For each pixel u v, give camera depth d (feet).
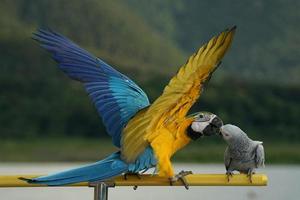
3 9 279.69
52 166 158.61
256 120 197.36
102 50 284.41
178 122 18.12
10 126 195.62
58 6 287.89
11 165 161.68
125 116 19.29
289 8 458.50
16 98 201.57
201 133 18.34
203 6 506.89
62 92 202.28
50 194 73.72
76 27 286.87
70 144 188.03
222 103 195.83
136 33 302.86
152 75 230.07
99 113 19.39
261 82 207.51
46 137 193.47
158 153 17.95
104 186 18.04
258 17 463.01
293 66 402.72
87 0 294.66
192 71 17.51
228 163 19.88
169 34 456.04
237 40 442.09
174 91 17.62
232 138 19.31
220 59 17.26
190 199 68.08
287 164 180.75
